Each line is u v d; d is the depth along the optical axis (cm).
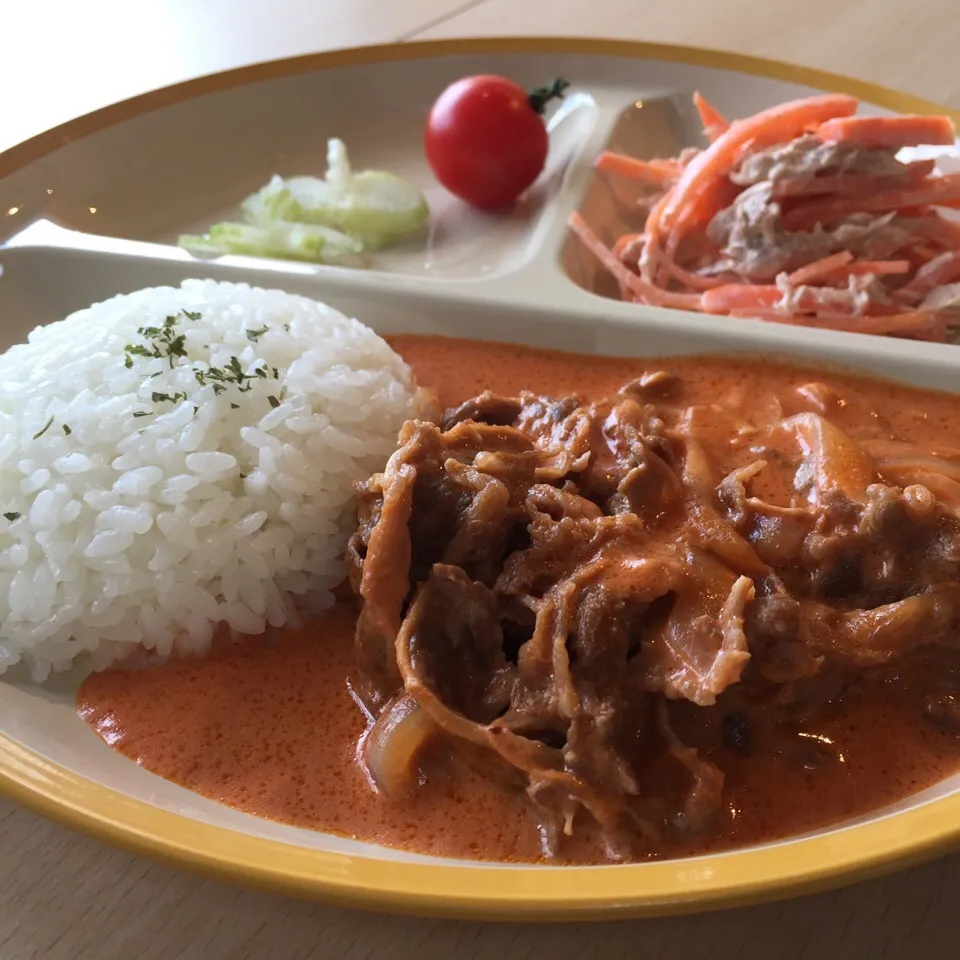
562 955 12
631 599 13
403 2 33
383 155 26
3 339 21
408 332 21
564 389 19
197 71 30
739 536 15
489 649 14
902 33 29
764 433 17
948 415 18
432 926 12
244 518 16
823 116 21
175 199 25
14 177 22
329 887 11
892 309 20
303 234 23
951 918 12
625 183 24
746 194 21
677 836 13
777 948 12
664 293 21
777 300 20
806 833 13
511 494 15
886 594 14
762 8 31
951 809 11
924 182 20
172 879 13
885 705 14
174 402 16
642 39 30
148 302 19
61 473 16
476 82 24
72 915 13
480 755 14
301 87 26
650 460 15
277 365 17
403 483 14
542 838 13
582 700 13
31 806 12
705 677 13
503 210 24
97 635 15
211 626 16
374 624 14
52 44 31
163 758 14
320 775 14
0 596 15
